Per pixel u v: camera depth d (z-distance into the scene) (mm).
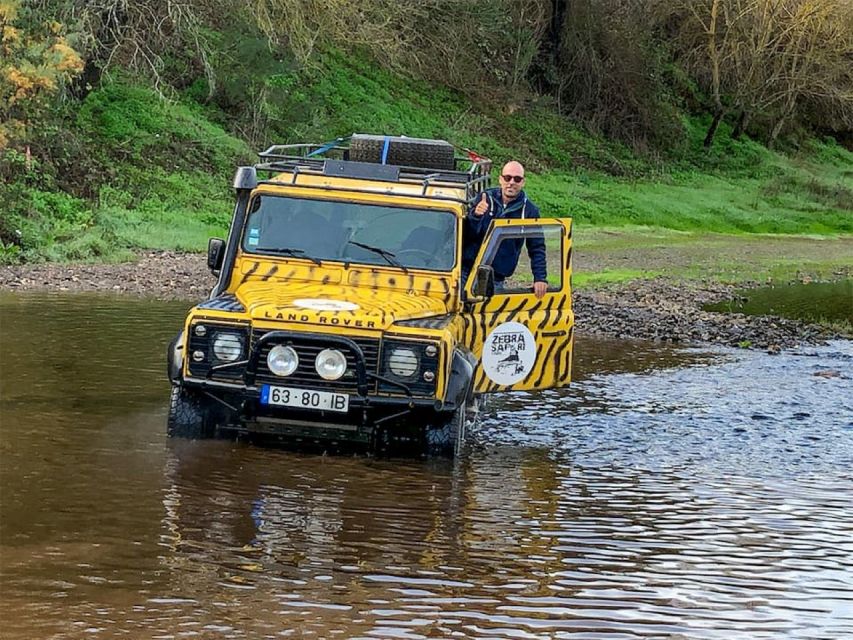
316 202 10062
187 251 27094
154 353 13094
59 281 20125
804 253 39000
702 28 65688
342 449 9344
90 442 9008
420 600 6051
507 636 5625
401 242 9961
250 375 8781
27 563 6281
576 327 18297
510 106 55750
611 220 46938
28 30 26953
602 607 6102
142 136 35875
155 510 7340
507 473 8945
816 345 17672
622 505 8172
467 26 54000
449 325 9211
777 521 7934
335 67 48750
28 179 29312
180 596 5914
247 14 41344
